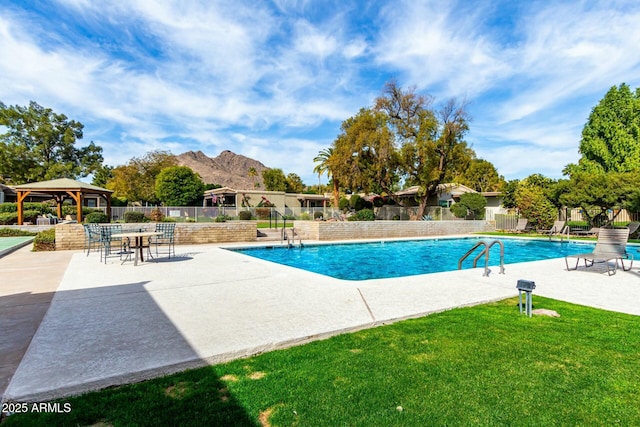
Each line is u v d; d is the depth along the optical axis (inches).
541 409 90.3
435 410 89.2
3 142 1517.0
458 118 983.0
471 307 187.3
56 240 458.6
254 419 85.0
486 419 85.8
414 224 799.1
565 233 775.1
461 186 1349.7
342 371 110.2
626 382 104.0
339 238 677.9
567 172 1381.6
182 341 130.1
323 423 83.4
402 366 113.7
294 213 1349.7
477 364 115.2
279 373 109.2
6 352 121.6
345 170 1065.5
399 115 1047.6
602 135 1107.3
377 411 88.6
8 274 274.2
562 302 198.7
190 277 259.9
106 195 749.3
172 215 933.2
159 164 1676.9
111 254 403.9
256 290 216.2
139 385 101.8
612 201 711.7
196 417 85.4
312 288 222.1
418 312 170.2
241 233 603.2
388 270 409.4
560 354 123.5
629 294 219.0
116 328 144.8
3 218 743.1
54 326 147.5
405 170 1029.2
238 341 130.1
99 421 84.4
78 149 1779.0
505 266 323.6
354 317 161.0
